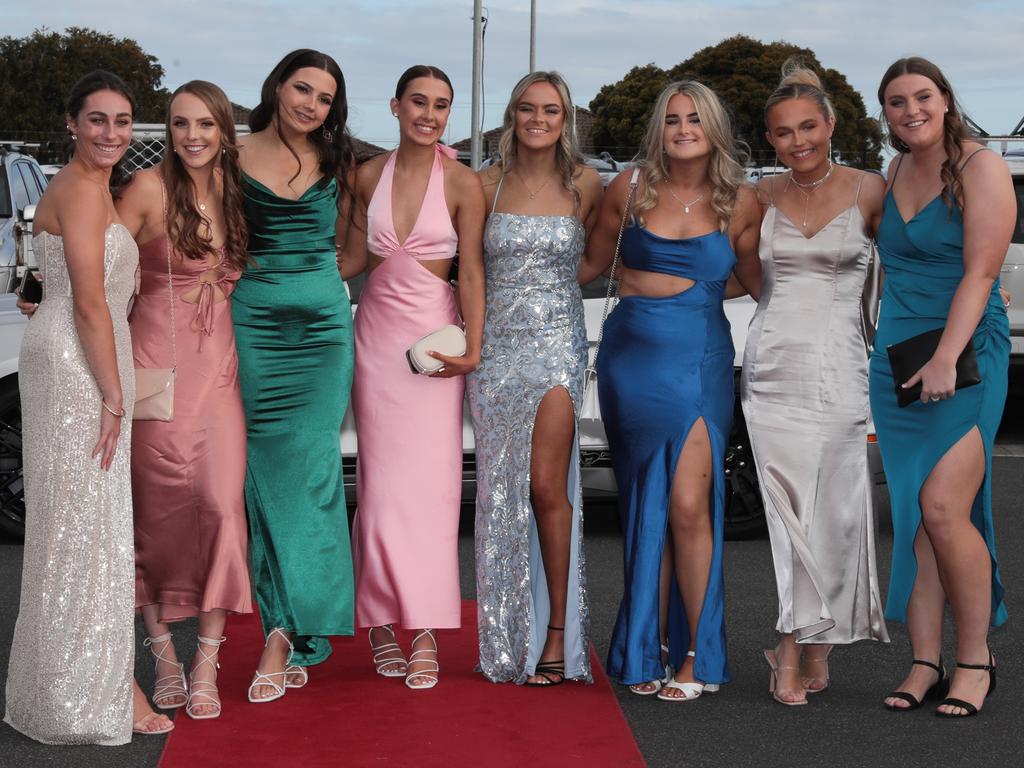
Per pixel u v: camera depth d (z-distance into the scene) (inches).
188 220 166.1
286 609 174.2
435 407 182.4
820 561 176.4
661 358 177.6
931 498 168.1
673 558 180.9
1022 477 344.8
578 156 180.9
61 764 149.9
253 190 172.7
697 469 176.4
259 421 177.3
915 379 165.6
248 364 175.9
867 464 178.5
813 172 176.7
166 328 169.6
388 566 180.5
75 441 156.9
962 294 164.1
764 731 161.3
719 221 176.7
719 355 179.8
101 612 156.6
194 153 164.7
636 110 1995.6
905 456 171.9
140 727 159.5
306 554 176.1
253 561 177.2
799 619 173.5
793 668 174.4
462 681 181.9
